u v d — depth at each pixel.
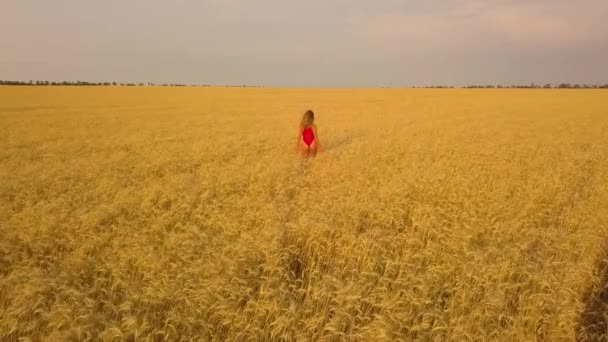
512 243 6.55
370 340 4.16
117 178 11.05
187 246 6.20
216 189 10.09
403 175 10.77
